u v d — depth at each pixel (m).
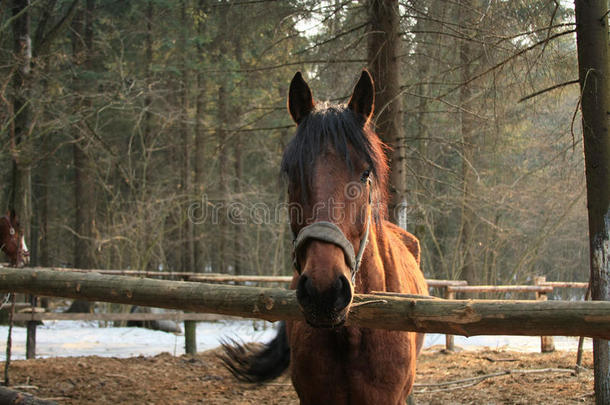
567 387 5.18
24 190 10.62
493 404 4.77
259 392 5.54
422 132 7.51
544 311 1.93
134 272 7.79
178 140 17.00
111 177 19.66
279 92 14.21
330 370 2.56
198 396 5.33
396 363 2.58
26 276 2.97
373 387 2.54
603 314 1.84
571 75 4.96
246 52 12.84
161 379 5.98
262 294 2.39
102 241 13.16
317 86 6.79
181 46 14.79
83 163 16.09
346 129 2.31
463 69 5.66
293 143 2.35
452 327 2.08
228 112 15.65
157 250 16.55
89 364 6.45
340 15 6.23
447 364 6.97
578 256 15.88
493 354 7.58
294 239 2.34
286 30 6.51
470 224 13.52
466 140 6.86
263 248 18.72
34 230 21.61
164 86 16.19
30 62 11.02
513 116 6.12
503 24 4.94
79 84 13.77
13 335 10.01
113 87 14.27
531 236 14.87
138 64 16.41
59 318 7.50
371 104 2.56
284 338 4.01
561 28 4.73
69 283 2.86
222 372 6.47
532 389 5.19
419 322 2.13
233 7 6.52
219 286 2.54
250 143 18.33
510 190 11.98
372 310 2.21
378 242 2.88
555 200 12.53
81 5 14.98
